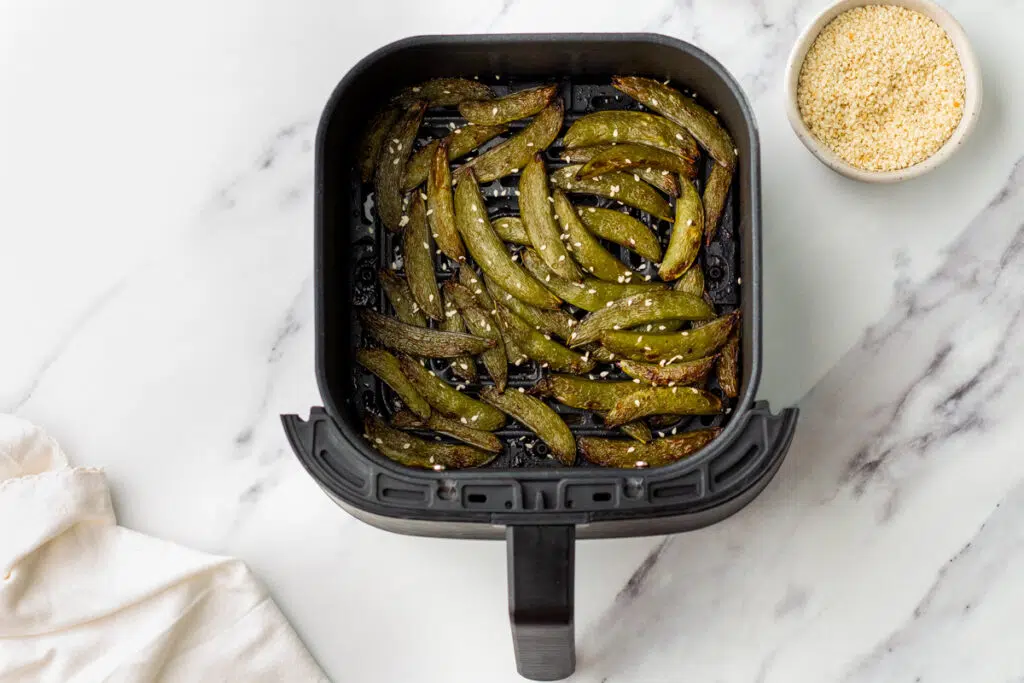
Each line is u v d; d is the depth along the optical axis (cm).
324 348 80
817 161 92
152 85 95
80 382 94
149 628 91
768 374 92
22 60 95
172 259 94
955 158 92
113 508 93
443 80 86
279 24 94
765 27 93
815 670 91
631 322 84
